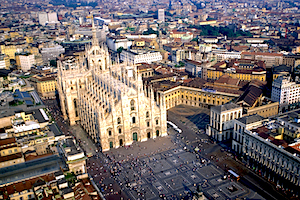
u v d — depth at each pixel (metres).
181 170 173.00
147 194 153.75
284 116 184.50
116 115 195.00
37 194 121.75
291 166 145.50
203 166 176.00
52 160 149.25
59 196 121.44
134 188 158.75
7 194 125.06
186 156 187.25
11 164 145.38
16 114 191.62
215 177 165.38
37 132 175.88
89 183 138.25
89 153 192.00
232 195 150.12
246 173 167.88
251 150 171.38
